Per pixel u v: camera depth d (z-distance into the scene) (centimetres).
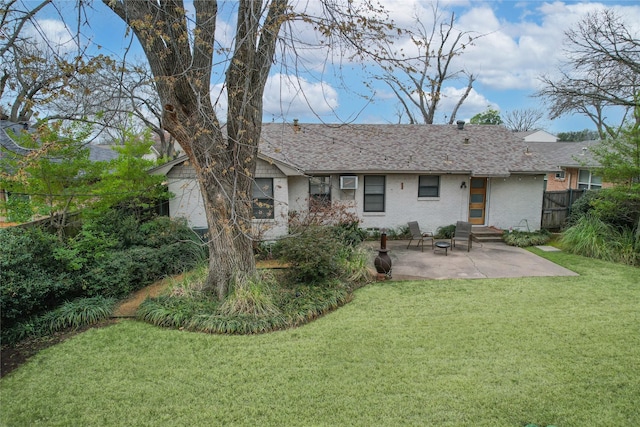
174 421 450
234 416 457
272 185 1310
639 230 1232
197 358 595
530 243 1430
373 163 1496
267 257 1173
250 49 647
